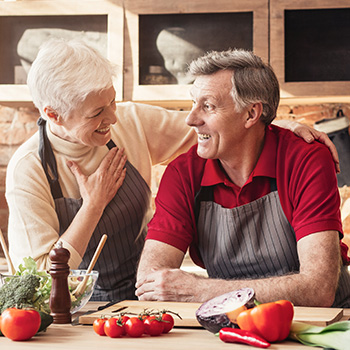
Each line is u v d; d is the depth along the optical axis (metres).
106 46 3.18
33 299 1.25
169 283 1.46
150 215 2.01
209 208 1.66
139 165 1.90
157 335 1.10
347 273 1.71
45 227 1.72
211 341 1.05
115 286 1.94
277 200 1.59
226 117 1.54
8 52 3.22
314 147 1.60
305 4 3.08
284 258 1.59
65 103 1.60
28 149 1.81
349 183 3.39
